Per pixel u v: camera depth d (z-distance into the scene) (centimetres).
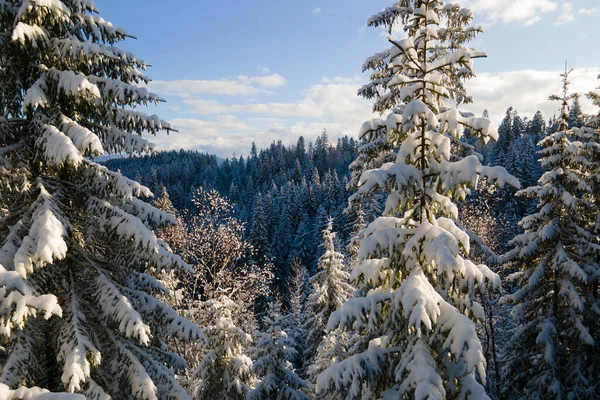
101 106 654
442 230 475
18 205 623
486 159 5622
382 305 503
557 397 1192
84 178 650
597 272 1231
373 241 494
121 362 612
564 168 1293
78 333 543
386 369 500
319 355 1480
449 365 463
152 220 687
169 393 656
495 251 1880
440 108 586
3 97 619
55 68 605
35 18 552
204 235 1908
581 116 1473
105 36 686
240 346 1141
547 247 1322
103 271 654
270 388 1149
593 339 1216
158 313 681
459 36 995
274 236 5694
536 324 1326
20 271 460
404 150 525
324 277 1741
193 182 11638
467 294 476
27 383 545
